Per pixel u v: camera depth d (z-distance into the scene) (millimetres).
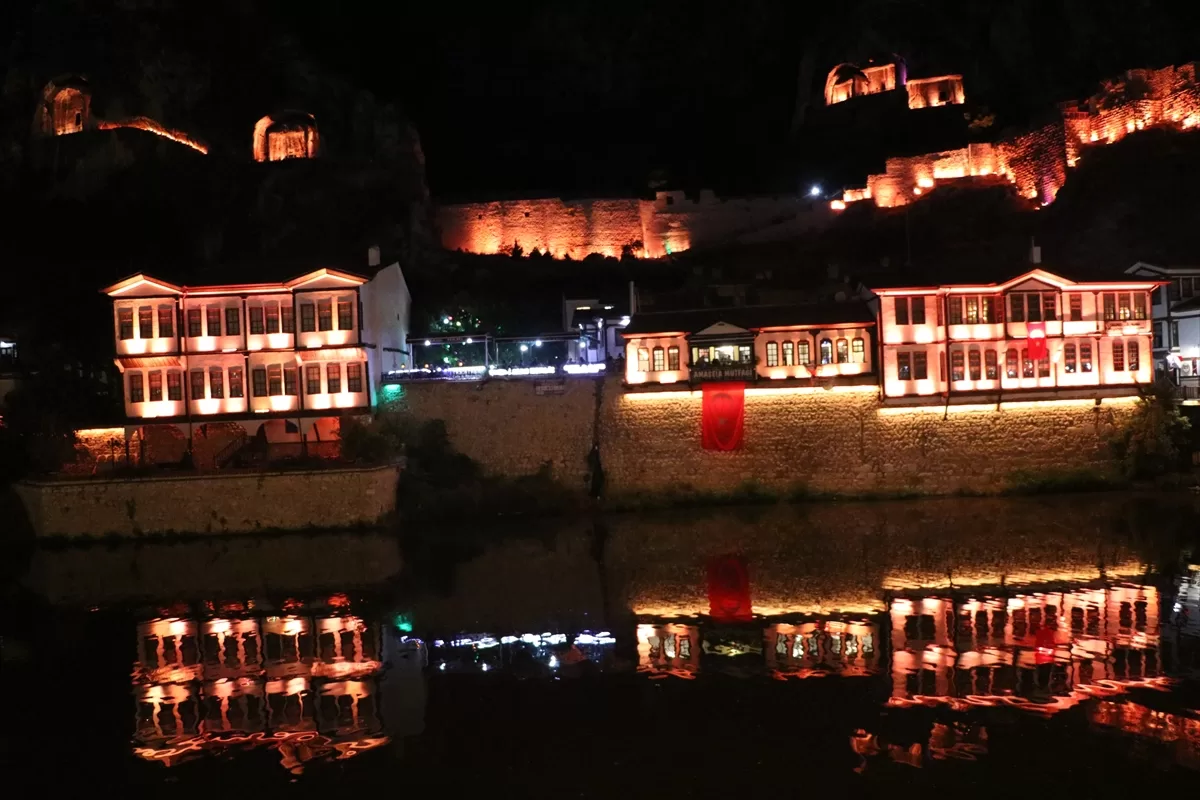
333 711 26656
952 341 55625
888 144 106750
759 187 112375
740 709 25672
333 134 97188
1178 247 74562
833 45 118688
